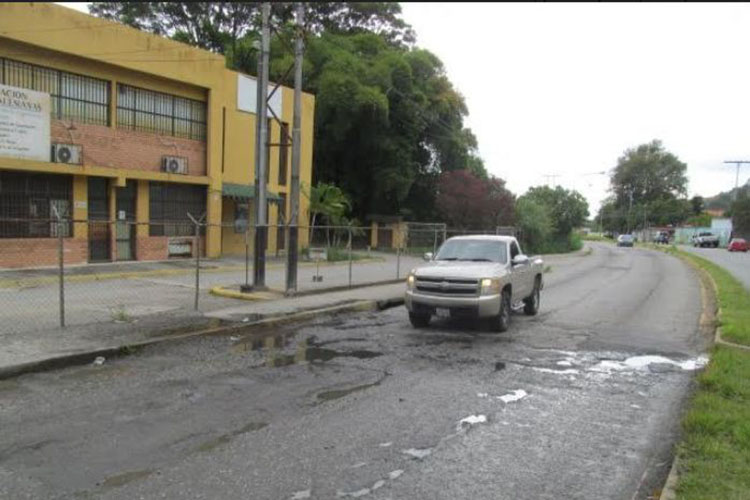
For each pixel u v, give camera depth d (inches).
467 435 235.8
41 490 177.8
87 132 805.9
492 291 447.2
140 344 362.6
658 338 458.9
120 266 805.2
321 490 183.5
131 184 872.3
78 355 329.1
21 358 314.3
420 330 464.1
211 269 831.1
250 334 431.2
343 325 481.7
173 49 905.5
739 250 2640.3
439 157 1801.2
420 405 271.6
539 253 1984.5
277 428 235.9
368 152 1589.6
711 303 689.6
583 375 338.3
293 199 627.2
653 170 5236.2
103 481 185.2
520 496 184.7
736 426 235.3
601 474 203.3
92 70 808.3
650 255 2080.5
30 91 724.0
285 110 1170.0
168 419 242.8
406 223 1568.7
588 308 622.8
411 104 1584.6
